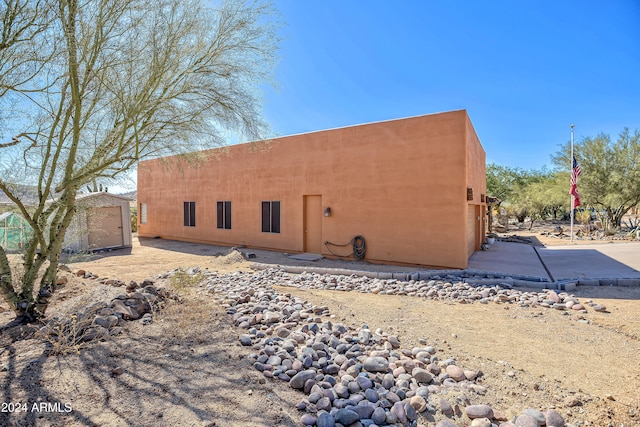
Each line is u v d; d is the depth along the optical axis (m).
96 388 2.95
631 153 19.53
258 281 7.96
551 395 3.03
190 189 16.78
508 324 5.06
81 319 4.26
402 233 9.84
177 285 5.64
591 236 18.78
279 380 3.23
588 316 5.41
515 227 27.78
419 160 9.51
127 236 15.12
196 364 3.47
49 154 4.90
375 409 2.68
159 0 4.98
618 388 3.16
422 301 6.41
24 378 3.06
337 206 11.24
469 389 3.06
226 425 2.51
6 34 4.11
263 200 13.54
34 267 4.86
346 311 5.66
